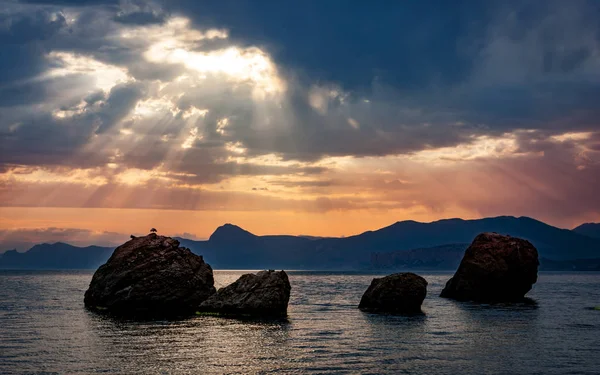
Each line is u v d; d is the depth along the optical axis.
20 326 51.03
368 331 49.75
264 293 61.25
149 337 44.88
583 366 35.12
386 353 39.00
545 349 40.81
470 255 88.56
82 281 185.62
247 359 36.53
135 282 63.56
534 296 101.00
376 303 69.31
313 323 55.38
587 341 44.47
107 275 66.69
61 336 45.06
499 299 86.56
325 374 32.66
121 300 62.81
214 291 67.75
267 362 35.69
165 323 54.00
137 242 69.19
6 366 33.69
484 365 35.28
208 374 32.41
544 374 33.06
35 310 65.88
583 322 57.00
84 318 57.56
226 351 39.16
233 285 63.88
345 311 68.56
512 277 86.12
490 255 86.56
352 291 126.44
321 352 39.19
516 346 42.06
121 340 43.28
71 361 35.22
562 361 36.56
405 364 35.44
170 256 66.62
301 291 125.75
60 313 62.41
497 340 44.91
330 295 107.81
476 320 58.56
